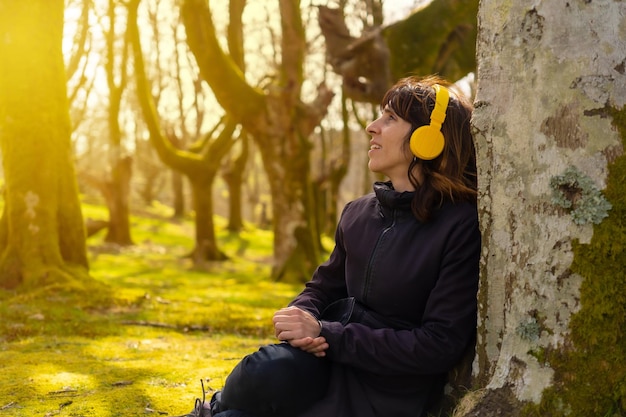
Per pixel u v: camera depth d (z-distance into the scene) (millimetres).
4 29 7359
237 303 7301
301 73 12039
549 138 1768
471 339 1996
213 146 17797
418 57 8766
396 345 1868
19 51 7355
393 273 1961
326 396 1952
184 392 2986
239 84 11773
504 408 1812
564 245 1747
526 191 1813
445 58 9055
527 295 1806
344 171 24141
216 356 4039
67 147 7648
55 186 7477
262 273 15203
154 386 3096
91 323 5426
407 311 1968
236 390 1885
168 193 54062
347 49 9086
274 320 1920
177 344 4617
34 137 7355
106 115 30625
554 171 1757
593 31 1719
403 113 2047
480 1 1968
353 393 1962
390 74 8875
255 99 11914
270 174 12258
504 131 1864
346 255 2139
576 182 1724
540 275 1780
